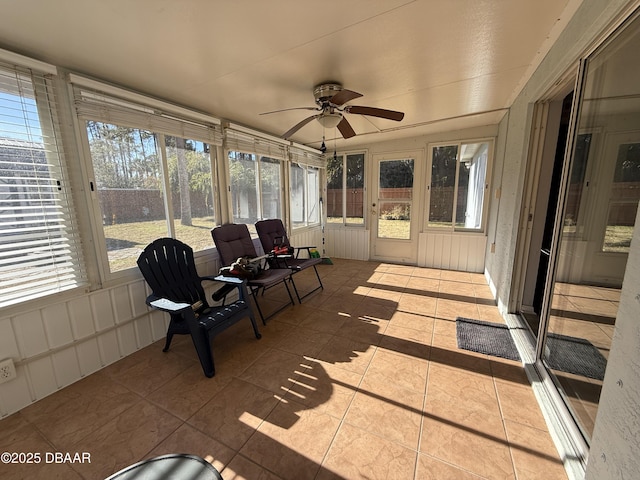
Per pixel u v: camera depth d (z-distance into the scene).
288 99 2.53
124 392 1.76
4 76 1.54
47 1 1.21
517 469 1.22
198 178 2.78
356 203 4.99
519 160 2.44
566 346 1.54
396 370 1.92
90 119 1.91
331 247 5.30
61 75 1.79
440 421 1.48
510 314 2.57
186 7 1.29
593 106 1.36
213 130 2.86
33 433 1.46
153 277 2.10
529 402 1.61
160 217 2.43
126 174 2.16
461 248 4.22
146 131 2.29
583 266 1.42
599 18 1.16
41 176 1.71
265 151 3.59
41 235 1.71
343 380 1.83
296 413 1.56
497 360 2.01
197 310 2.20
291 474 1.22
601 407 0.93
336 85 2.18
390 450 1.32
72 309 1.86
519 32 1.59
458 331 2.43
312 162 4.72
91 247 1.96
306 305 3.06
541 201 2.37
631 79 1.10
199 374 1.93
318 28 1.50
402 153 4.43
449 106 2.90
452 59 1.89
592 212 1.35
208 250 2.89
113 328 2.08
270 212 3.87
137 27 1.43
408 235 4.62
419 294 3.32
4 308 1.56
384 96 2.57
